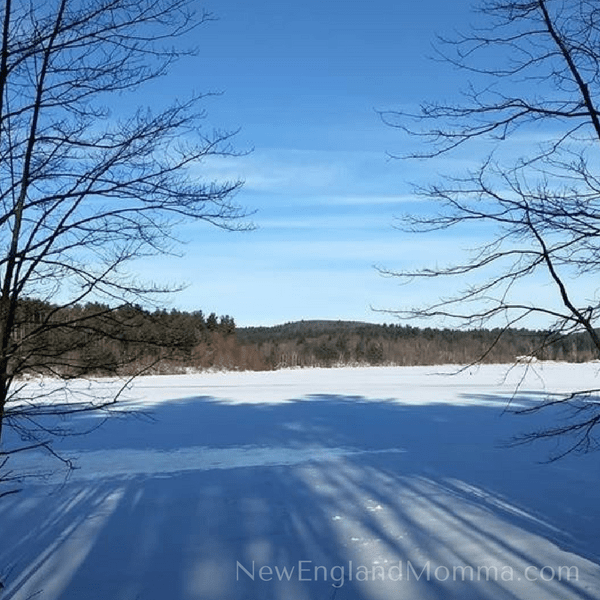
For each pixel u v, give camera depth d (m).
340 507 9.25
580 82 4.72
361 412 22.00
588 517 8.58
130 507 9.40
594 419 5.66
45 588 6.44
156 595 6.21
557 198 4.66
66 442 15.59
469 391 32.19
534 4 4.76
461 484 10.66
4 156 4.67
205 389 33.56
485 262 4.84
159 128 4.78
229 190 4.76
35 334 4.60
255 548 7.52
